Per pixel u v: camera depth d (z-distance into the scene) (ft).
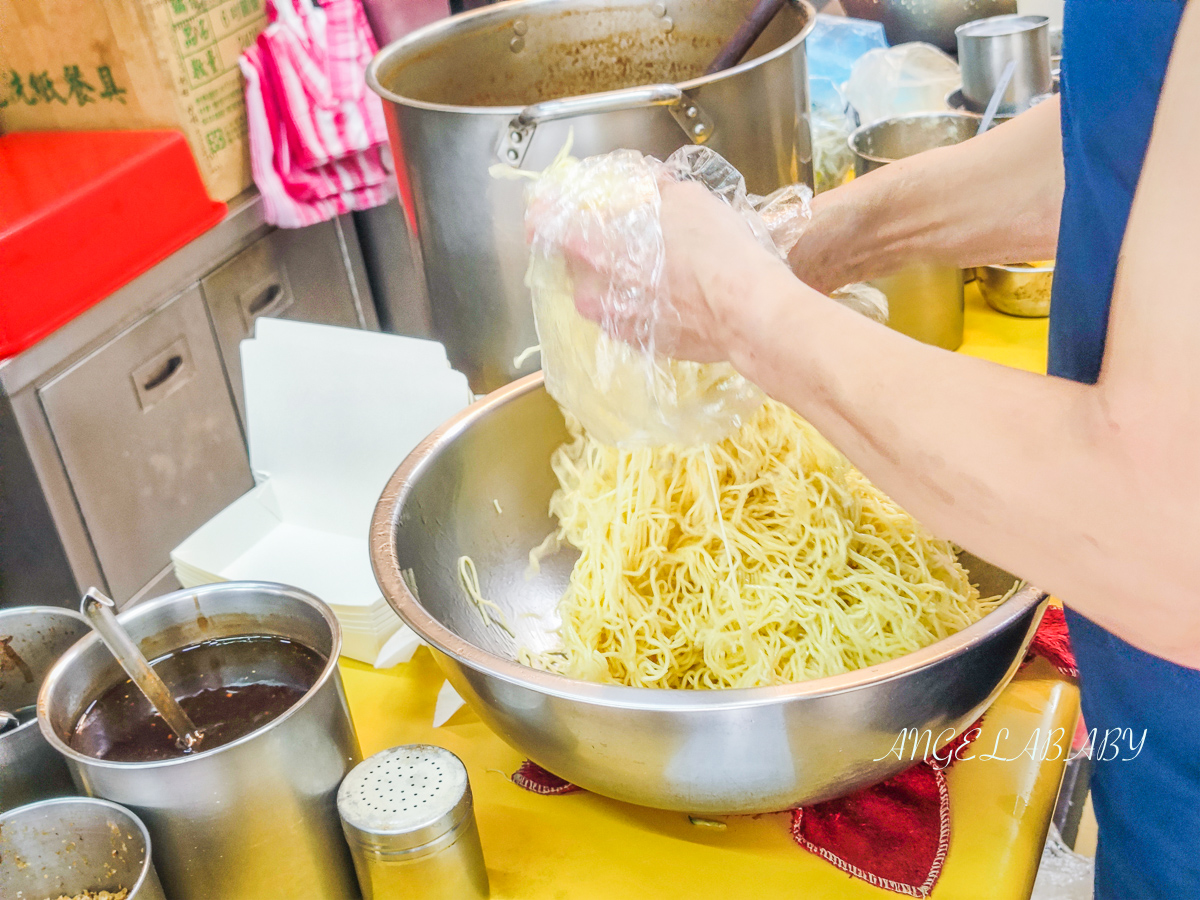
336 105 6.23
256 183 6.32
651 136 3.54
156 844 2.32
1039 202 2.60
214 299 6.25
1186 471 1.35
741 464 3.10
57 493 5.43
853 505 3.12
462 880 2.40
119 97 5.92
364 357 3.64
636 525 3.07
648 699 2.09
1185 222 1.29
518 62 4.79
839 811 2.66
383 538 2.72
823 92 5.32
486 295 4.00
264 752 2.24
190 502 6.39
